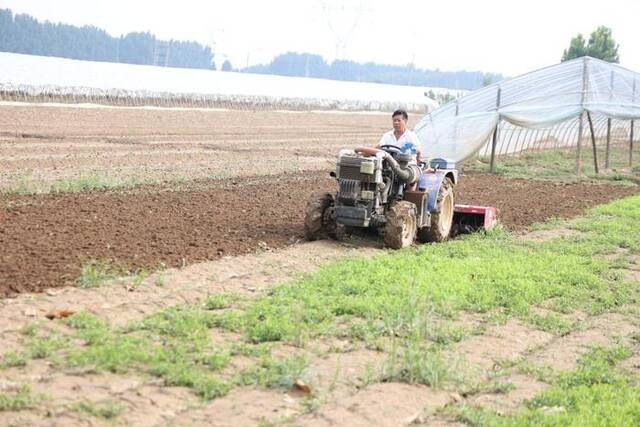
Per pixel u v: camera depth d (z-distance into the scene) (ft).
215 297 29.48
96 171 66.03
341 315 29.14
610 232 50.26
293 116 160.35
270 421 20.04
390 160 41.50
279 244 40.63
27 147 78.18
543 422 20.99
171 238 39.83
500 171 89.81
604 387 23.79
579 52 225.35
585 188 77.97
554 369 25.57
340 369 23.91
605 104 87.61
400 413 21.21
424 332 26.58
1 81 137.28
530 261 40.01
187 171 70.64
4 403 19.19
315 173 76.69
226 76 317.22
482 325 29.58
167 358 23.04
